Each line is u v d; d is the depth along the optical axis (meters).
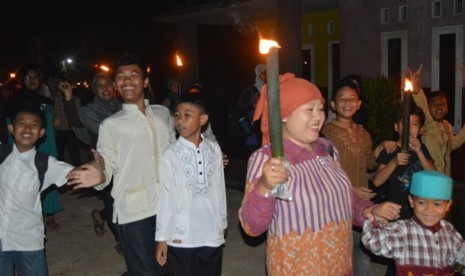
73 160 9.75
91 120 5.21
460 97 11.20
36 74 6.67
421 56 11.73
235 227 6.86
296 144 2.81
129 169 4.04
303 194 2.69
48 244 6.45
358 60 13.06
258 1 12.62
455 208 6.86
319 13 15.30
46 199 6.76
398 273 3.24
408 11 11.86
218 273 4.05
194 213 3.86
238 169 10.17
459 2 10.95
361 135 4.22
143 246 4.05
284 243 2.73
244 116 7.25
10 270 4.02
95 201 8.29
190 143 3.92
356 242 4.20
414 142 4.01
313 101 2.73
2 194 3.93
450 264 3.23
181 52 16.17
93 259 5.95
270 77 2.05
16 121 3.91
